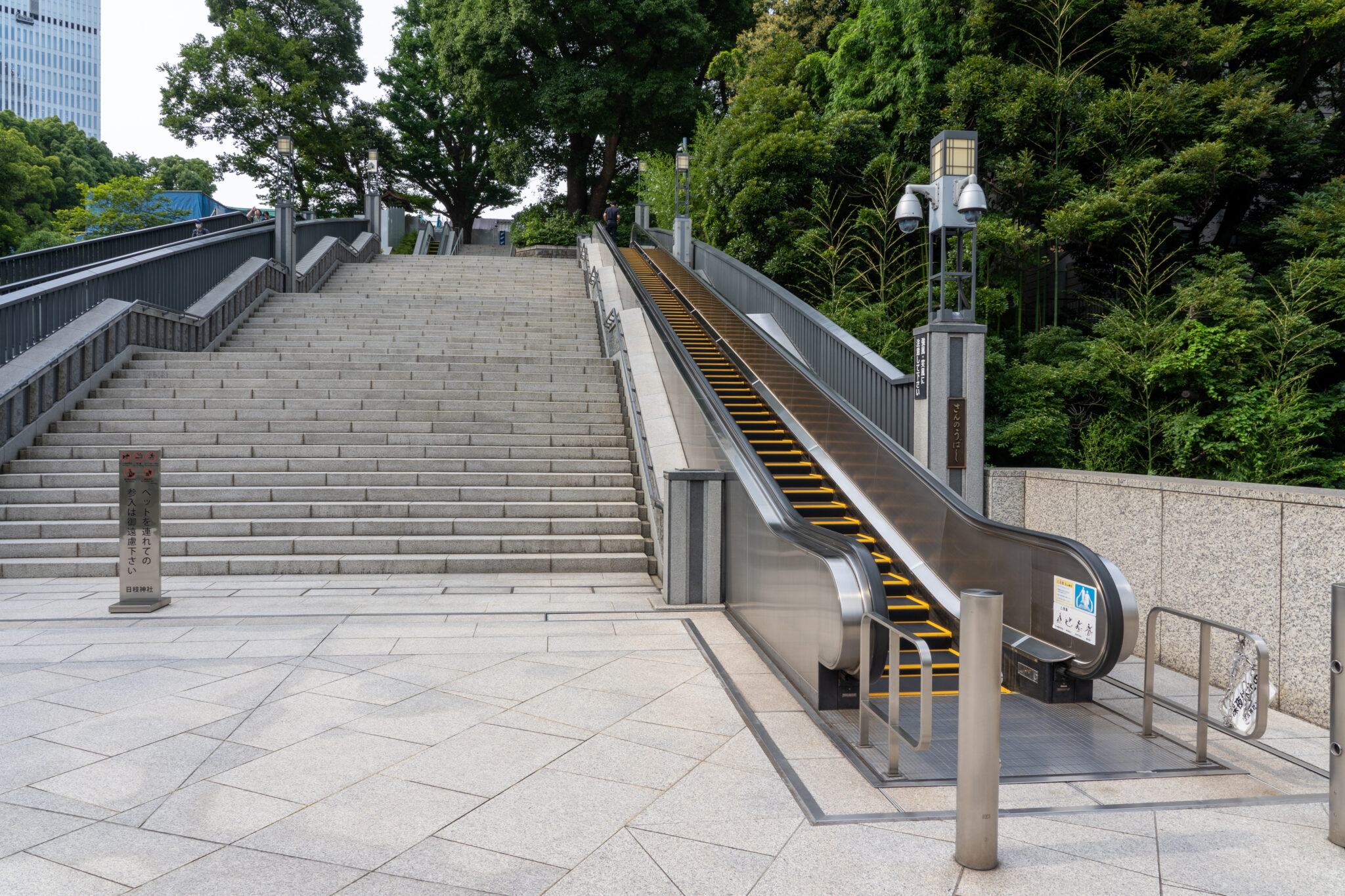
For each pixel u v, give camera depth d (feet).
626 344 42.63
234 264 53.16
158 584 22.89
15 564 26.86
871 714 13.66
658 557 28.60
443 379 40.88
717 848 10.39
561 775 12.61
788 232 60.13
